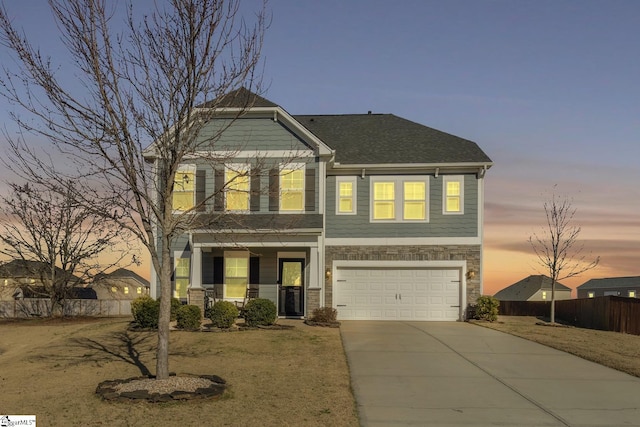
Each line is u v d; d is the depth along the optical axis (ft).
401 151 81.00
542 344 58.59
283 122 72.69
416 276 78.64
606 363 48.55
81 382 40.16
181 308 62.80
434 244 78.23
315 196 72.13
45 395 36.55
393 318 78.18
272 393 37.09
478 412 33.94
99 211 38.22
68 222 83.97
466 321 77.05
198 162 69.36
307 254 76.64
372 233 78.79
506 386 40.45
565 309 91.86
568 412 34.30
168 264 37.58
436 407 34.83
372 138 85.92
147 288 115.34
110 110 35.35
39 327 73.46
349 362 47.37
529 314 101.04
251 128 72.79
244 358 48.14
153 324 63.21
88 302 87.86
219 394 36.01
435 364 47.44
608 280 183.01
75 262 87.10
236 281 76.13
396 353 51.72
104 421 31.07
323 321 68.13
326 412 33.27
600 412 34.37
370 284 78.74
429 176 78.95
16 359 50.08
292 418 32.01
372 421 31.94
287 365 45.68
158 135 37.40
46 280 88.74
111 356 49.67
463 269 77.87
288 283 76.43
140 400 34.12
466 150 80.74
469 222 78.28
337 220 79.15
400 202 78.95
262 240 71.20
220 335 58.59
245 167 71.97
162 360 37.76
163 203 38.14
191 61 36.17
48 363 47.26
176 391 35.14
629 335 68.64
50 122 36.04
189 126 39.83
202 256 76.38
